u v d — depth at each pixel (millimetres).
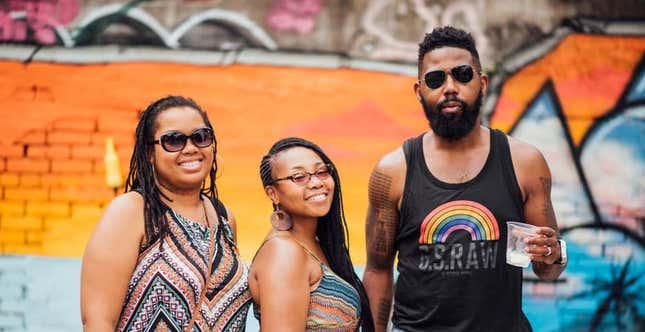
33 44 6980
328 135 6922
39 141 6953
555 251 3801
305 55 6949
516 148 4020
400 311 4082
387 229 4180
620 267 6910
